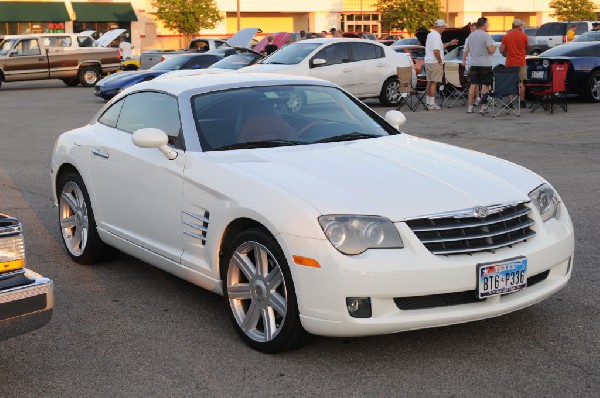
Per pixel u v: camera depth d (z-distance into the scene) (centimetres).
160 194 502
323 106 552
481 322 469
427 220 400
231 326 476
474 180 439
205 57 2192
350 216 394
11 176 1030
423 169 450
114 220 562
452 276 392
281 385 391
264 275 426
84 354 436
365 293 385
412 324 394
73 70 2988
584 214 734
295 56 1778
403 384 389
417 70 2259
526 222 428
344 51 1814
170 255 499
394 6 5459
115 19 5000
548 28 3509
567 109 1658
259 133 506
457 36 2147
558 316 476
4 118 1812
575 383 386
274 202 413
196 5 4997
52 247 670
